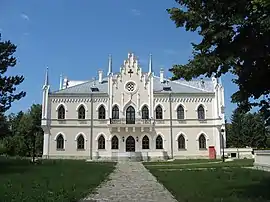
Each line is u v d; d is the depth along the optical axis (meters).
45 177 23.09
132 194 16.16
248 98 12.91
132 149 65.44
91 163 46.62
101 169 33.59
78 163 44.81
